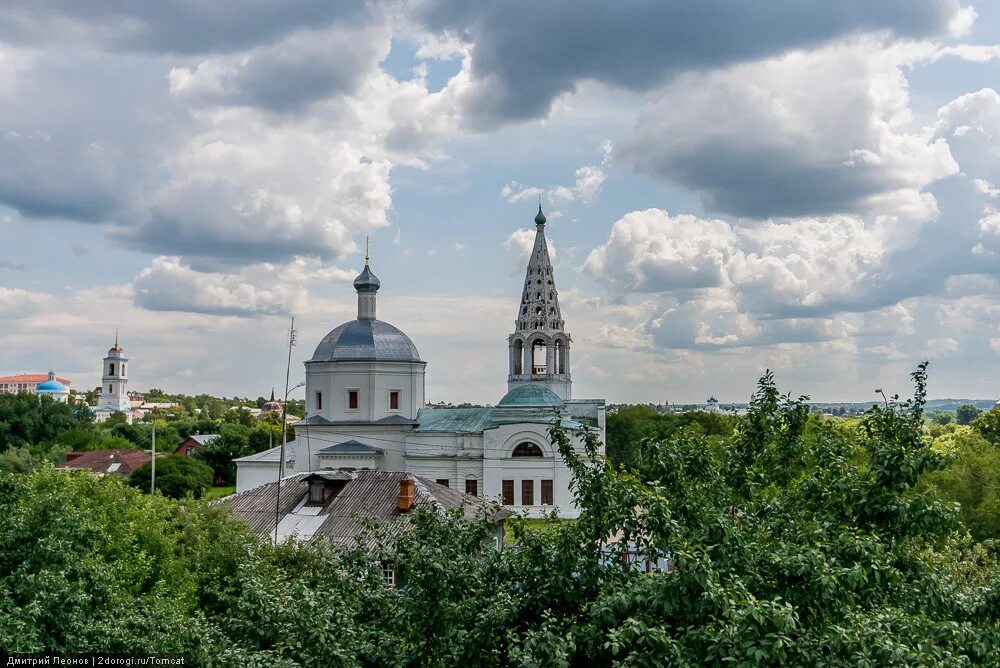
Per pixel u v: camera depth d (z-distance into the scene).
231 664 17.89
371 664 19.80
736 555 19.00
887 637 15.78
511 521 22.06
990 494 58.75
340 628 19.17
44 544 25.20
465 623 20.12
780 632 15.71
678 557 17.52
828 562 18.67
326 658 18.34
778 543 20.06
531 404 84.50
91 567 25.73
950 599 19.73
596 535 20.86
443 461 86.75
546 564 20.77
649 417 146.38
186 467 102.62
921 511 21.00
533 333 99.69
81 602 24.19
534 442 84.19
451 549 20.98
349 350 90.44
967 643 17.81
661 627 16.47
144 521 35.75
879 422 23.42
